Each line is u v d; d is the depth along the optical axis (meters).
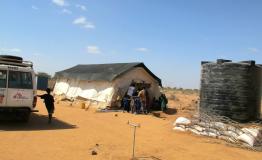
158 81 26.27
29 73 14.67
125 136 13.54
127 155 10.34
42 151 10.17
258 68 17.17
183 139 13.51
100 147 11.17
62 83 30.86
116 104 24.05
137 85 25.27
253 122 16.16
